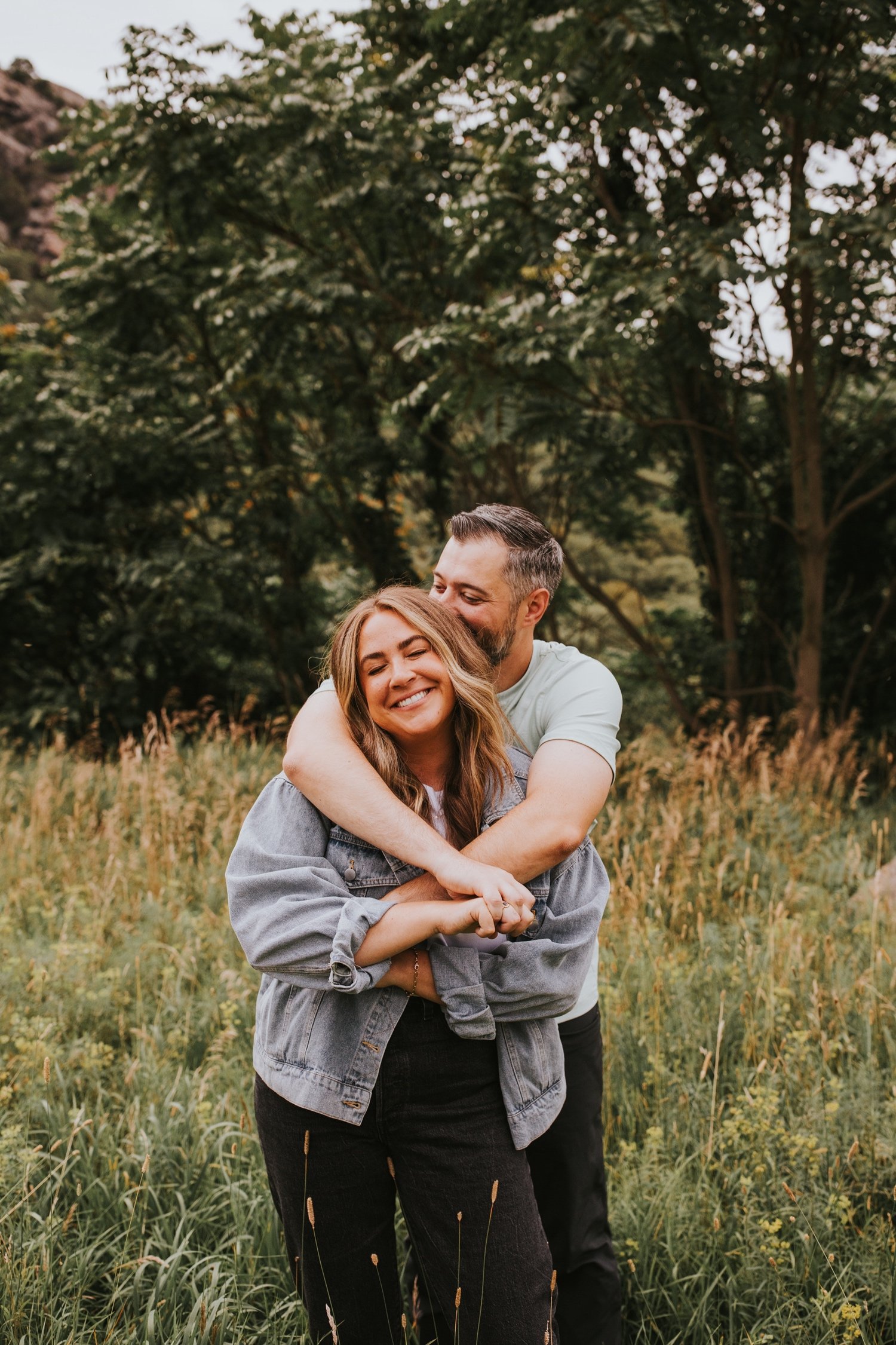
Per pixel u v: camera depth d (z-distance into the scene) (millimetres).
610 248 5961
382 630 1527
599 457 6547
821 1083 2463
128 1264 1960
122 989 3316
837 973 3064
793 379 6574
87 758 8117
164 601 8930
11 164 31516
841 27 5469
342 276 7516
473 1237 1474
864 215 4961
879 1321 1940
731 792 5570
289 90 7020
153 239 8180
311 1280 1550
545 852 1514
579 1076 1780
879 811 5762
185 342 9055
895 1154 2186
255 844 1542
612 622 9617
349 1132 1499
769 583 8234
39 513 8688
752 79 5570
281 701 9852
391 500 9281
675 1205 2164
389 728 1548
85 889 4145
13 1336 1852
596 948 1856
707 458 7750
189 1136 2455
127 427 8547
